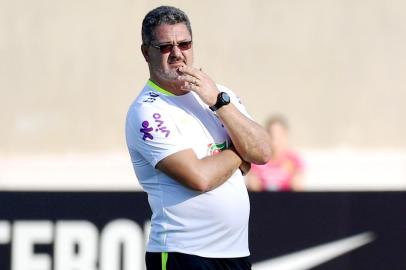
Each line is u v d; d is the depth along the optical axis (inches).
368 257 878.4
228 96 540.4
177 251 546.9
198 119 552.7
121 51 2202.3
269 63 2197.3
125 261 845.2
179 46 542.0
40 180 1961.1
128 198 848.3
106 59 2191.2
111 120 2133.4
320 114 2149.4
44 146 2089.1
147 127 542.6
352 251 877.2
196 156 541.3
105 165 1984.5
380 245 880.9
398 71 2192.4
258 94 2175.2
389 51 2209.6
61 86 2160.4
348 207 878.4
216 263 547.8
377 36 2222.0
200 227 544.7
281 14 2230.6
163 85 554.9
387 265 879.7
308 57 2204.7
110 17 2222.0
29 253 838.5
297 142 2116.1
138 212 847.7
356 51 2210.9
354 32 2223.2
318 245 874.1
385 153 2090.3
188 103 554.9
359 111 2158.0
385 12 2235.5
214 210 543.5
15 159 2027.6
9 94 2139.5
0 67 2164.1
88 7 2224.4
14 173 1972.2
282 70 2192.4
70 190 844.0
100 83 2169.0
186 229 546.0
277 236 869.2
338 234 876.0
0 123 2100.1
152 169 555.5
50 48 2191.2
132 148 561.9
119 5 2228.1
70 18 2215.8
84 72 2177.7
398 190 880.9
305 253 872.9
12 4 2209.6
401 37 2219.5
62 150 2087.8
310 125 2137.1
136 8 2230.6
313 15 2233.0
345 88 2178.9
